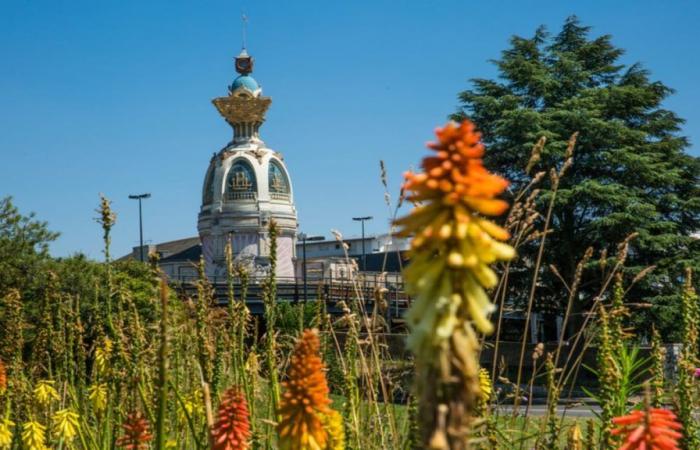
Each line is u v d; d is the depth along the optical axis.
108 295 6.81
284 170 90.75
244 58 94.94
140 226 70.88
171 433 7.37
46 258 23.75
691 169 39.41
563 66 38.91
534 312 38.03
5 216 24.38
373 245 97.31
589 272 35.72
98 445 7.21
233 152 89.00
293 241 90.38
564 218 35.97
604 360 5.85
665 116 40.34
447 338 2.34
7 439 7.54
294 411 4.36
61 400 8.29
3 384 7.50
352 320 7.32
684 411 5.60
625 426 4.07
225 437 4.81
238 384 6.45
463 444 2.29
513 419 6.77
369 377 7.04
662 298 33.41
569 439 6.12
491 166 37.06
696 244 36.81
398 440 6.72
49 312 8.29
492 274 2.41
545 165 36.12
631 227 34.75
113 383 7.06
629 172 37.28
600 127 36.47
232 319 6.98
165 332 4.18
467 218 2.38
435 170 2.37
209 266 88.12
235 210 87.06
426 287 2.39
